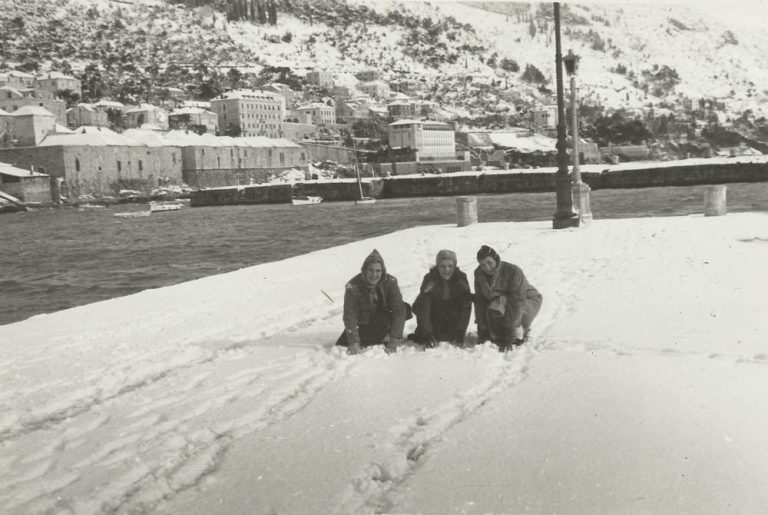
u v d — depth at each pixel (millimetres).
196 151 180750
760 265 14016
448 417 6109
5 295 30703
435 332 9148
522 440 5473
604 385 6797
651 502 4418
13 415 7121
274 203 138375
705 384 6719
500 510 4398
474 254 18812
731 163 109750
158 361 9219
